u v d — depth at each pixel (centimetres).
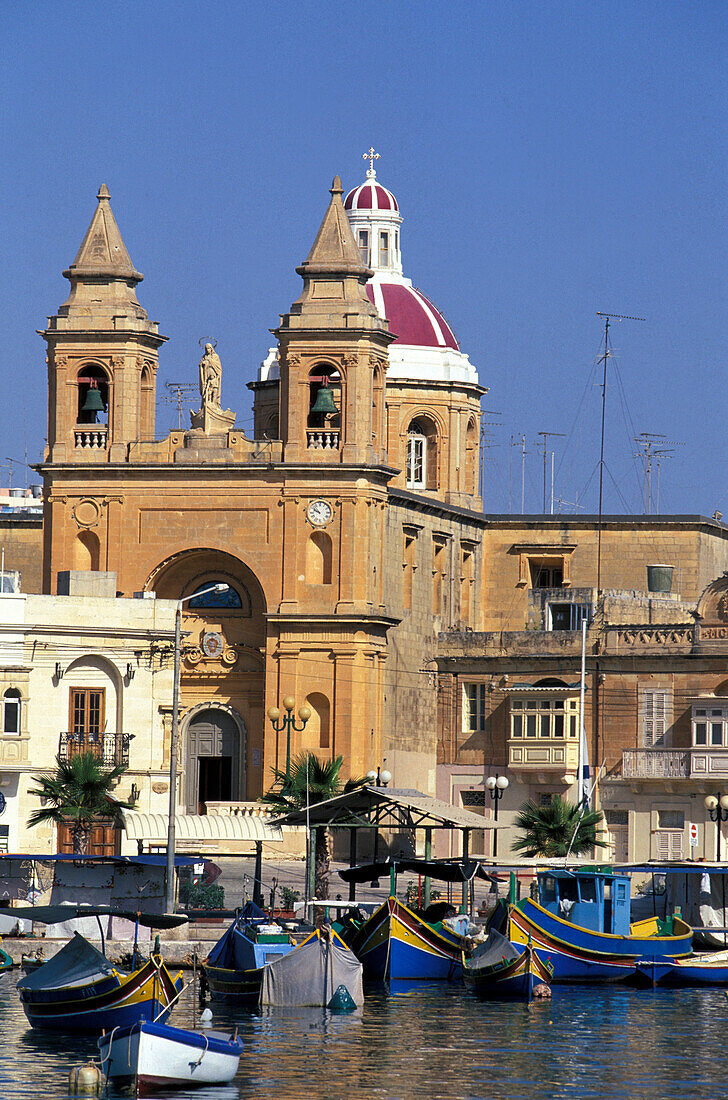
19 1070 8394
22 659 13638
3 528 17562
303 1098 8069
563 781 15325
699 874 12662
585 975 11119
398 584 16238
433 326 18062
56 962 9362
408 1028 9538
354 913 11575
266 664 15512
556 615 17562
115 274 16050
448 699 16162
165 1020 9006
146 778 13838
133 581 15812
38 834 13525
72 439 15988
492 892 13750
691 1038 9412
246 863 14625
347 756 15325
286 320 15738
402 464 17712
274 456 15725
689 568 17625
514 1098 8156
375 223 18325
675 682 15125
